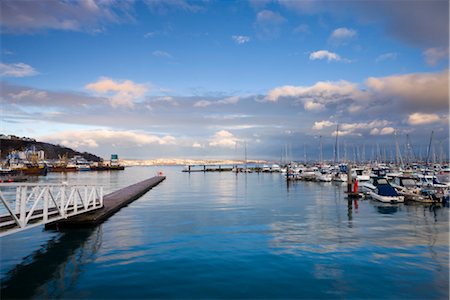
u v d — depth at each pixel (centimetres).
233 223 2047
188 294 994
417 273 1166
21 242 1577
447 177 4744
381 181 3841
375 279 1112
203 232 1783
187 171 12631
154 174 11175
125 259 1316
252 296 982
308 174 6738
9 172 9138
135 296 980
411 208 2717
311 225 1981
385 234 1738
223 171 12838
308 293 1005
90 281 1091
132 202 3152
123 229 1864
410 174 6197
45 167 10231
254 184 5750
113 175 10556
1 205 2922
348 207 2777
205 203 3080
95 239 1630
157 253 1392
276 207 2784
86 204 2112
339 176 5881
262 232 1783
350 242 1569
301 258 1323
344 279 1111
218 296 981
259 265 1242
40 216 1553
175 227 1922
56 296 981
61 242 1573
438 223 2047
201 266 1231
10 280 1104
